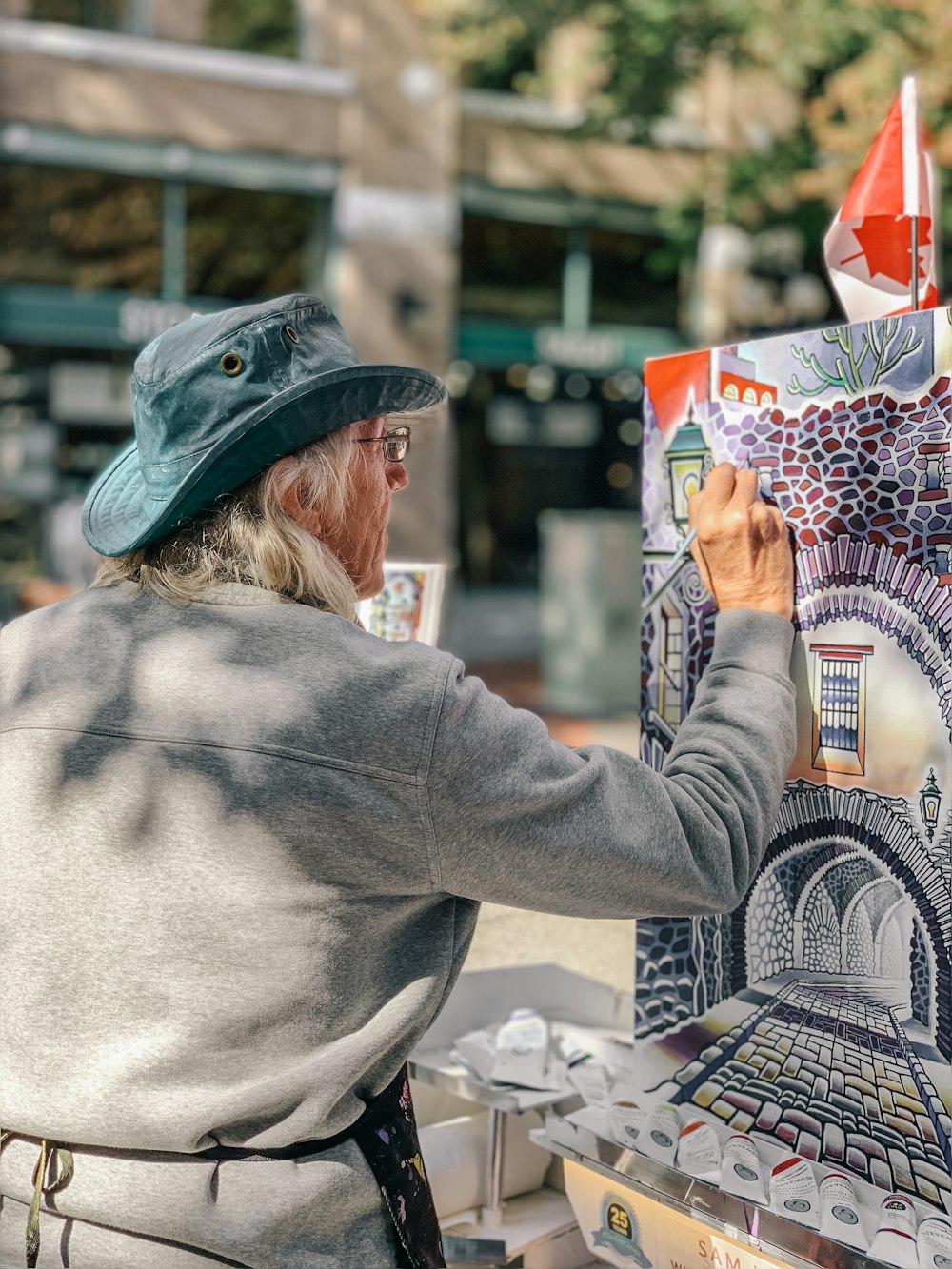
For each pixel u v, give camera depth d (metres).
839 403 1.38
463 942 1.26
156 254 11.94
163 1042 1.14
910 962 1.32
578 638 8.55
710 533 1.47
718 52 9.59
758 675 1.40
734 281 12.49
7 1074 1.19
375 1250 1.19
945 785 1.28
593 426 15.30
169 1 11.68
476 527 15.16
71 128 11.39
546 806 1.17
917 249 1.56
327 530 1.31
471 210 13.16
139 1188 1.15
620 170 13.48
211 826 1.15
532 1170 1.83
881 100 8.70
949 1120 1.27
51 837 1.19
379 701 1.16
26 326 11.48
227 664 1.19
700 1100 1.56
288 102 12.14
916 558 1.31
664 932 1.61
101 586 1.32
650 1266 1.47
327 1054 1.17
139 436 1.28
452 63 10.85
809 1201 1.31
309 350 1.27
